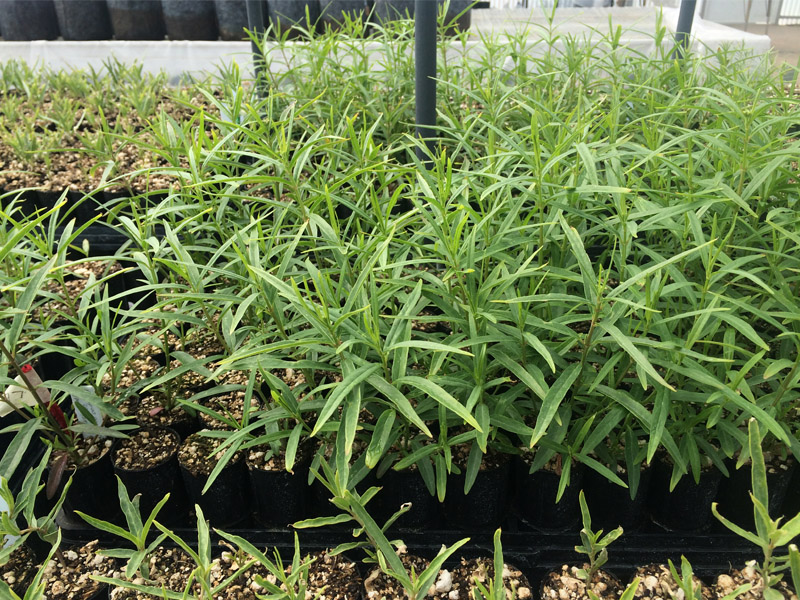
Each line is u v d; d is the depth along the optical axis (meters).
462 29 4.03
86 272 2.12
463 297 1.21
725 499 1.28
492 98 1.97
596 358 1.18
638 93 2.08
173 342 1.72
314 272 1.09
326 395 1.35
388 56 2.30
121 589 1.11
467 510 1.28
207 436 1.27
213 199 1.56
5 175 2.57
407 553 1.24
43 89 3.17
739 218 1.37
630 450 1.16
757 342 0.99
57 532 1.08
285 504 1.29
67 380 1.32
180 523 1.37
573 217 1.40
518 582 1.10
